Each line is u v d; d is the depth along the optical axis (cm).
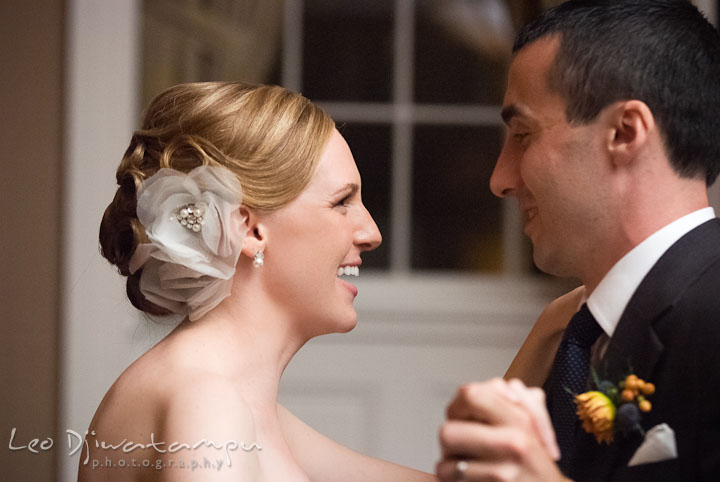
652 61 157
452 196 390
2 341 362
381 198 389
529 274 390
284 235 161
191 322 161
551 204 165
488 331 385
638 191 159
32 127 366
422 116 389
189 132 161
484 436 118
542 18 168
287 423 189
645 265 158
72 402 361
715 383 142
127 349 364
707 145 159
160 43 379
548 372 191
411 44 388
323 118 168
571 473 155
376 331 384
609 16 160
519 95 168
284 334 165
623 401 144
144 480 145
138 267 158
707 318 146
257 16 386
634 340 152
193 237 156
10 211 365
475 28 387
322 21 387
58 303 365
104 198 367
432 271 391
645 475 143
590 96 159
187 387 146
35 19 367
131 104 370
